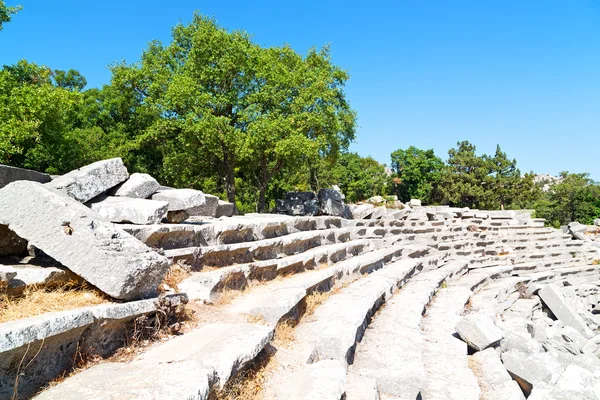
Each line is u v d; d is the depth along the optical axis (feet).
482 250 70.49
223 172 86.02
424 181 210.79
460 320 30.58
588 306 61.62
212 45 74.23
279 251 35.17
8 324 12.47
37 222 17.47
